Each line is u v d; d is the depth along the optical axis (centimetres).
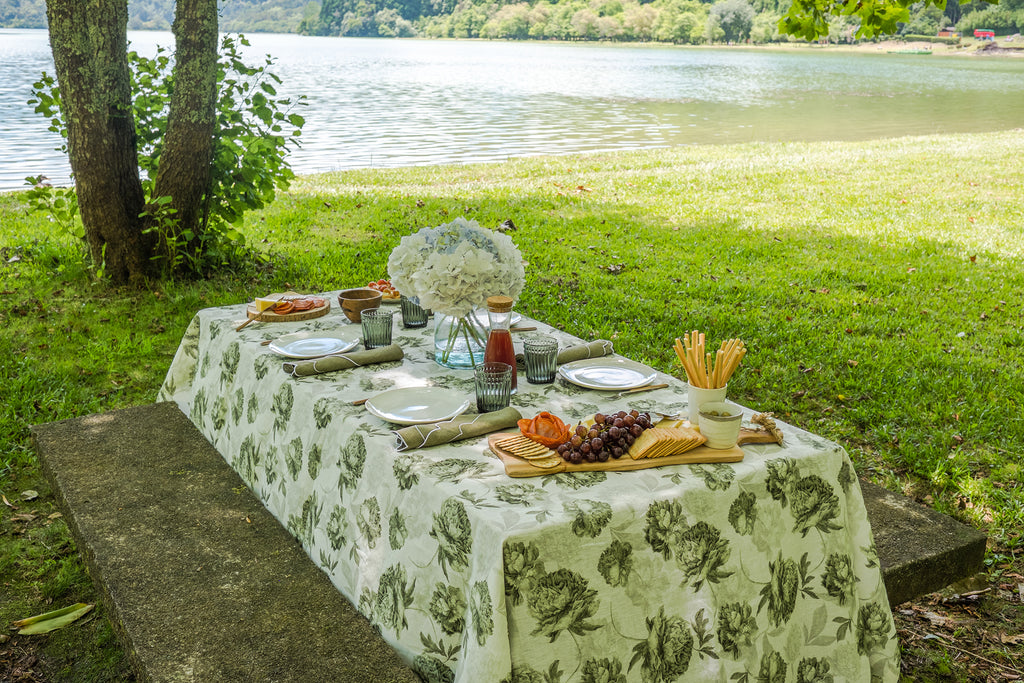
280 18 18575
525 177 1318
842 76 5088
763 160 1535
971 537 282
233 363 320
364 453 233
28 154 1404
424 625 206
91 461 313
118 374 494
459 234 271
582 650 187
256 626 215
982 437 424
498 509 189
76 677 257
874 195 1195
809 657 220
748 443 227
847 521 228
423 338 329
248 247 741
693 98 3225
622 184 1250
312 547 255
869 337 580
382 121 2195
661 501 198
